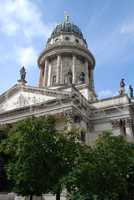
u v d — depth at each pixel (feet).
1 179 137.18
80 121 191.11
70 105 183.93
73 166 106.93
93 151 103.91
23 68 233.35
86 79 279.08
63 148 111.55
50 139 110.63
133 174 110.63
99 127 202.80
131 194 110.32
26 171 104.17
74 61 278.67
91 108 209.36
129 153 112.06
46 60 288.71
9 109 215.72
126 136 190.49
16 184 107.96
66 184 98.27
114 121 199.11
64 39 305.94
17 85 220.02
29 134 108.47
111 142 109.40
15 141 111.34
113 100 205.67
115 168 99.91
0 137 144.77
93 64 302.04
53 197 152.56
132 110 202.39
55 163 108.27
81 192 94.79
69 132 120.47
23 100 211.41
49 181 105.70
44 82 278.26
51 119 123.95
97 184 95.76
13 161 112.68
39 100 203.41
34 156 105.40
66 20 329.72
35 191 107.24
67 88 194.80
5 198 142.31
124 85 214.48
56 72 275.39
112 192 96.07
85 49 290.56
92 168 96.17
